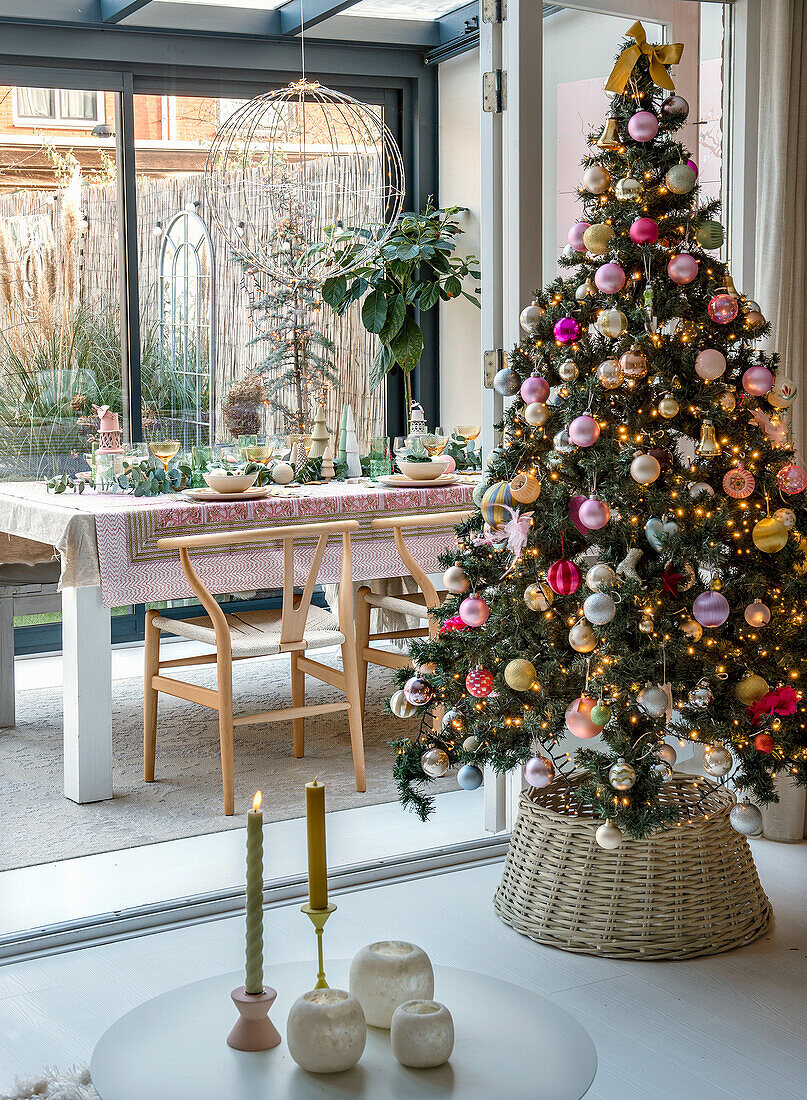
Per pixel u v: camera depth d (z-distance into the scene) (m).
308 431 6.16
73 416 5.63
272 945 2.78
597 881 2.75
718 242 2.70
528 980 2.61
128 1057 1.55
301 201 6.05
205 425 5.96
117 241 5.67
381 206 6.22
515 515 2.69
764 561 2.70
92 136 5.57
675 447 2.74
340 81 6.06
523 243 3.19
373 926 2.89
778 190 3.31
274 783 3.91
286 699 4.86
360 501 4.02
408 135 6.27
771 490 2.68
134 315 5.71
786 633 2.69
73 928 2.82
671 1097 2.16
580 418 2.61
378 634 4.51
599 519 2.56
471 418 6.12
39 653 5.65
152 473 4.04
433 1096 1.45
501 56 3.20
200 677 5.21
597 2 3.23
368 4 5.82
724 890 2.77
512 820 3.41
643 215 2.67
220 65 5.71
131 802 3.72
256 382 6.06
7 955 2.75
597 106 3.30
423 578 3.99
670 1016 2.45
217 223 5.90
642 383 2.68
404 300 6.00
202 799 3.75
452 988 1.77
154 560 3.59
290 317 6.11
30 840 3.39
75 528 3.46
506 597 2.84
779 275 3.33
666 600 2.62
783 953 2.74
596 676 2.60
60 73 5.42
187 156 5.80
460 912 2.97
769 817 3.41
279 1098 1.45
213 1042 1.60
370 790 3.85
